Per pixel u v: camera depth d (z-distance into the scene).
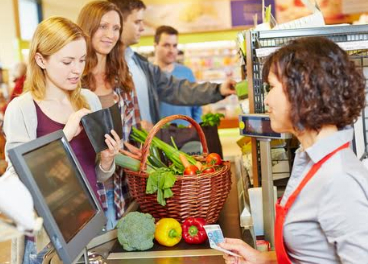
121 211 2.47
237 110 5.91
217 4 5.93
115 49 2.64
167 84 3.87
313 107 1.04
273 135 1.54
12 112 1.80
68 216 1.12
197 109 4.96
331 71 1.04
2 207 0.86
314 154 1.08
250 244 1.63
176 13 6.01
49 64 1.76
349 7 5.27
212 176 1.75
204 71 6.05
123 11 3.77
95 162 1.97
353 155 1.10
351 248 0.99
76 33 1.75
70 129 1.64
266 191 1.65
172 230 1.64
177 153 2.01
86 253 1.30
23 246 1.74
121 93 2.68
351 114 1.08
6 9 6.21
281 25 2.03
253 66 1.93
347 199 1.01
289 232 1.13
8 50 6.25
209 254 1.56
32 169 1.02
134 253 1.59
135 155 1.99
